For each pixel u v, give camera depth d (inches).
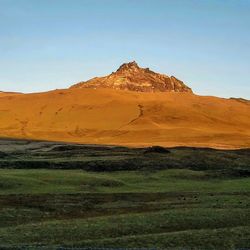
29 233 1576.0
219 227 1685.5
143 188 2610.7
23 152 4212.6
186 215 1814.7
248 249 1433.3
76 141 7672.2
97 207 2074.3
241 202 2113.7
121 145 6633.9
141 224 1694.1
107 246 1437.0
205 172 3174.2
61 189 2428.6
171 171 3125.0
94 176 2775.6
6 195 2213.3
